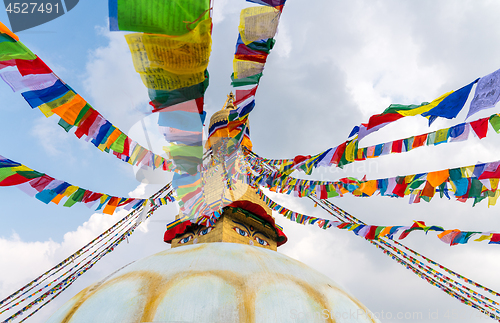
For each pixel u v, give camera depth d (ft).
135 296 20.57
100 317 19.74
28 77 12.60
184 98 12.31
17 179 17.67
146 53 10.37
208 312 18.81
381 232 23.21
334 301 23.12
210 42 10.12
